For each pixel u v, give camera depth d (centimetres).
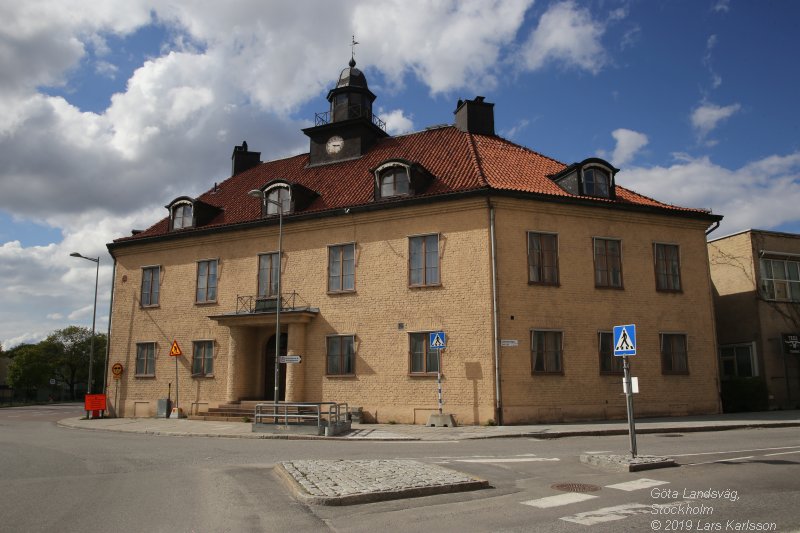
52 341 8788
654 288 2441
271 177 3142
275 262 2670
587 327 2308
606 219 2422
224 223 2839
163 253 2959
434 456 1370
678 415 2367
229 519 759
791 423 2022
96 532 707
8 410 4884
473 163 2509
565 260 2330
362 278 2453
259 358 2691
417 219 2389
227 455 1432
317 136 3097
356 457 1358
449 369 2236
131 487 1005
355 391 2388
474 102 2980
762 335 2769
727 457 1245
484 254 2253
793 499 820
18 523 753
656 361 2384
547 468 1168
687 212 2517
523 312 2234
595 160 2438
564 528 692
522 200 2306
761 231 2880
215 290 2794
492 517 756
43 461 1370
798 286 2914
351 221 2506
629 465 1101
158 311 2912
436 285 2309
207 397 2714
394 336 2355
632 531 673
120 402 2931
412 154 2788
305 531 698
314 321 2514
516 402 2164
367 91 3133
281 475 1070
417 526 715
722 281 2997
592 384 2272
